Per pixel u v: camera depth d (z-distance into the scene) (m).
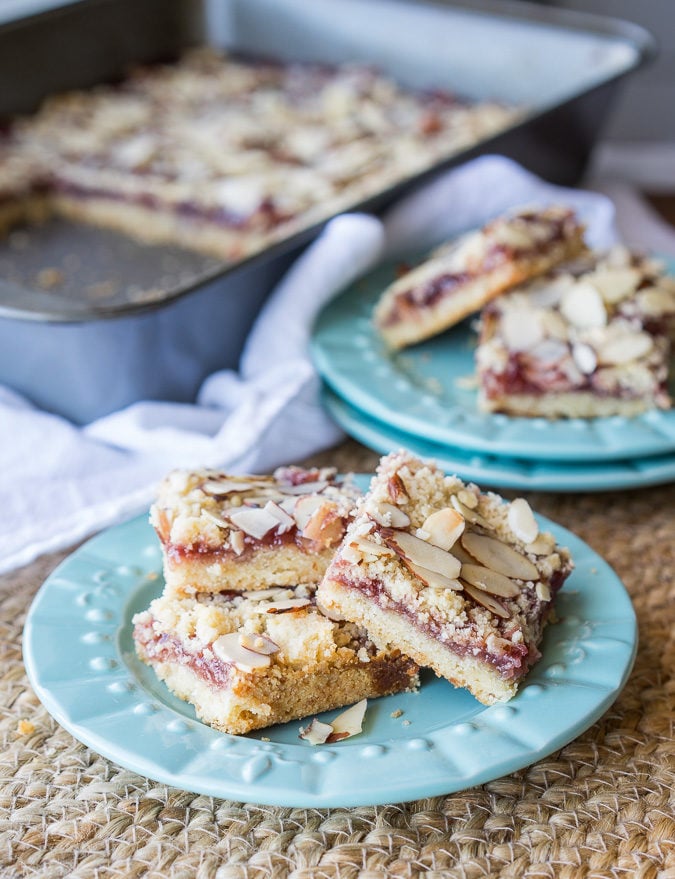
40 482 0.64
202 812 0.47
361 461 0.68
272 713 0.48
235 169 0.91
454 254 0.71
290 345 0.71
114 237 0.91
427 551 0.49
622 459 0.63
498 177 0.82
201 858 0.46
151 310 0.64
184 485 0.52
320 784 0.45
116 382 0.68
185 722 0.47
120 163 0.94
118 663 0.50
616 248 0.71
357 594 0.48
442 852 0.46
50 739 0.50
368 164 0.90
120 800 0.48
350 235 0.73
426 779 0.44
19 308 0.63
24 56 1.02
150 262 0.85
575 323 0.66
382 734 0.48
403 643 0.48
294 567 0.51
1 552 0.59
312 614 0.49
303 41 1.14
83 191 0.93
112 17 1.08
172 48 1.15
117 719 0.47
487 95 1.08
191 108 1.05
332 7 1.12
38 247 0.88
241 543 0.51
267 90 1.09
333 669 0.48
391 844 0.46
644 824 0.47
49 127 1.01
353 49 1.13
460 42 1.08
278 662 0.48
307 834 0.46
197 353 0.70
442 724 0.48
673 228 1.12
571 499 0.64
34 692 0.51
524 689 0.48
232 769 0.45
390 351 0.72
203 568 0.51
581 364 0.65
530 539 0.51
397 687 0.49
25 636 0.50
